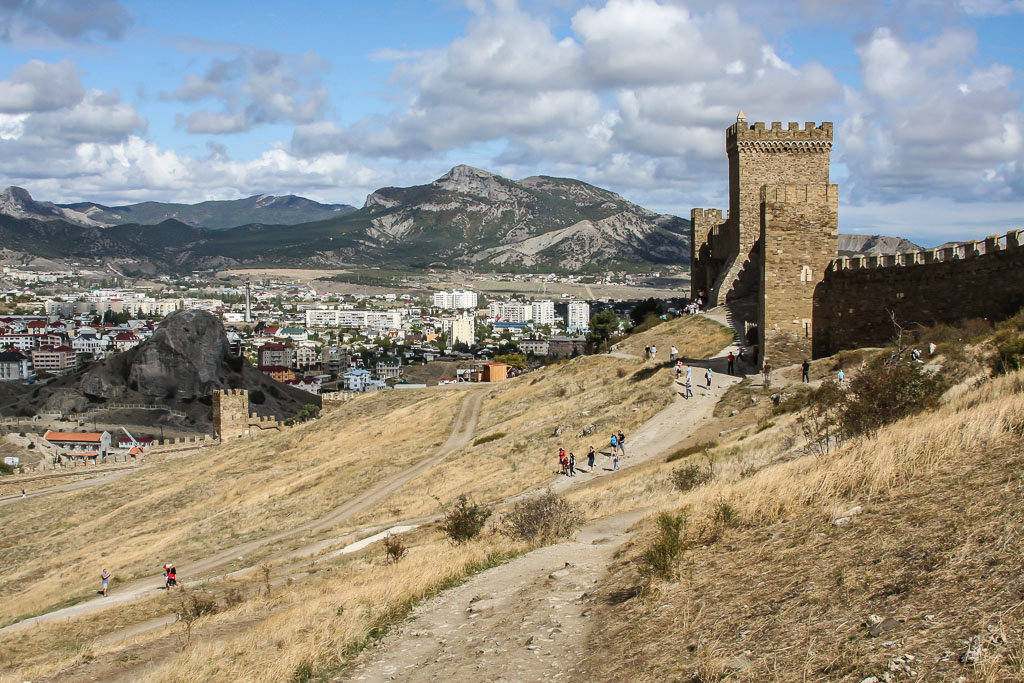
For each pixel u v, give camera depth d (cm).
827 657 1116
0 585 7094
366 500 6888
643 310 14350
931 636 1067
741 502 2191
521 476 5516
